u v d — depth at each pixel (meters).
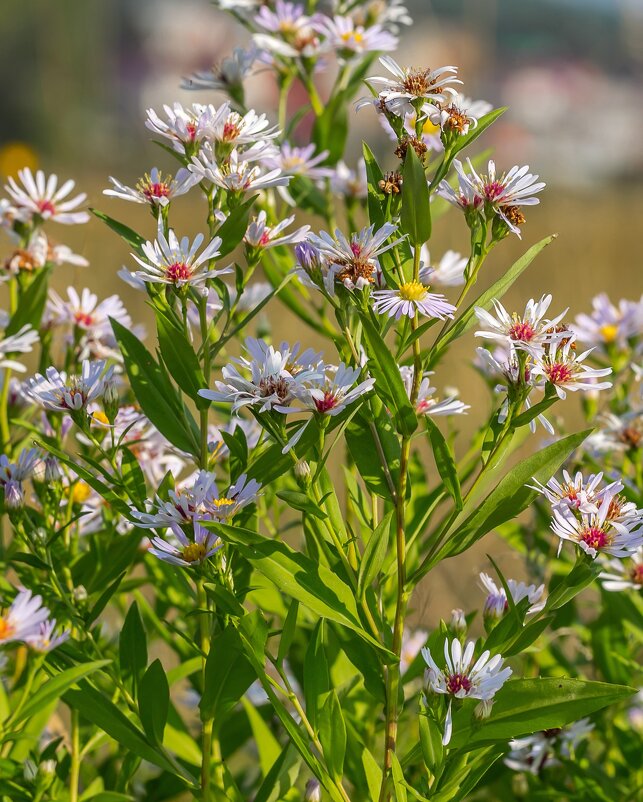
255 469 1.20
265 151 1.21
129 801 1.25
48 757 1.24
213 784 1.23
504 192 1.17
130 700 1.22
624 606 1.32
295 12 1.41
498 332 1.17
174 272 1.19
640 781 1.33
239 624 1.17
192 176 1.20
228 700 1.21
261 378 1.15
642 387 1.35
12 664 1.34
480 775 1.19
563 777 1.33
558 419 1.39
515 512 1.17
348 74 1.43
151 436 1.31
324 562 1.22
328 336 1.39
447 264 1.33
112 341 1.34
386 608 1.31
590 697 1.16
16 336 1.29
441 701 1.16
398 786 1.18
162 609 1.37
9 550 1.30
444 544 1.18
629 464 1.36
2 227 1.34
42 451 1.27
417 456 1.33
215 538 1.16
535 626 1.17
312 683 1.19
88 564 1.28
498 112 1.18
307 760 1.18
